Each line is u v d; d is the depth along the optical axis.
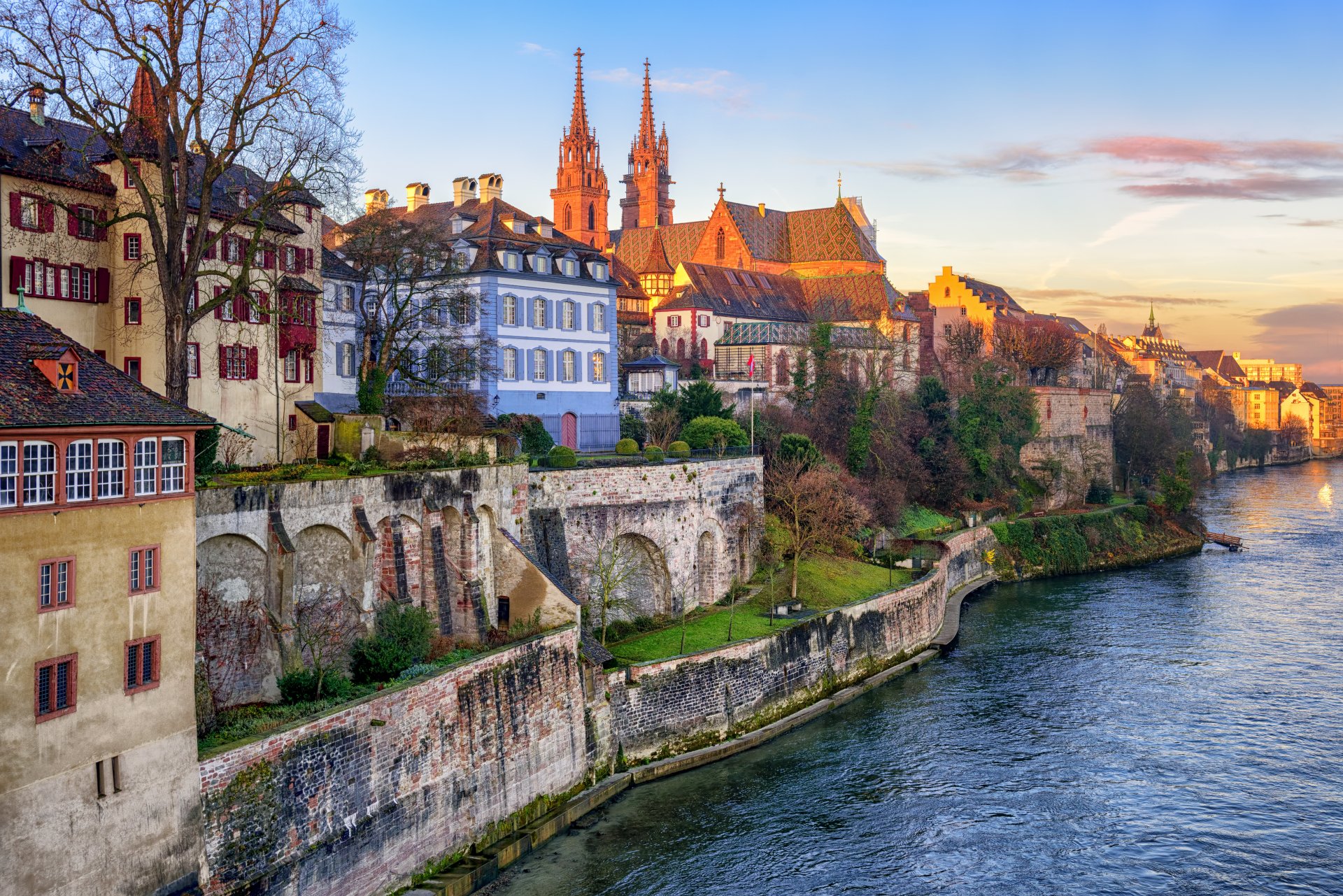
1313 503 193.25
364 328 85.25
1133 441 178.25
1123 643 92.31
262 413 68.94
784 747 67.69
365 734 45.38
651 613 79.00
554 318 100.19
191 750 39.38
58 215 58.72
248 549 49.91
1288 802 60.34
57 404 36.06
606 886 50.03
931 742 68.62
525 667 55.62
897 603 86.56
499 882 49.88
